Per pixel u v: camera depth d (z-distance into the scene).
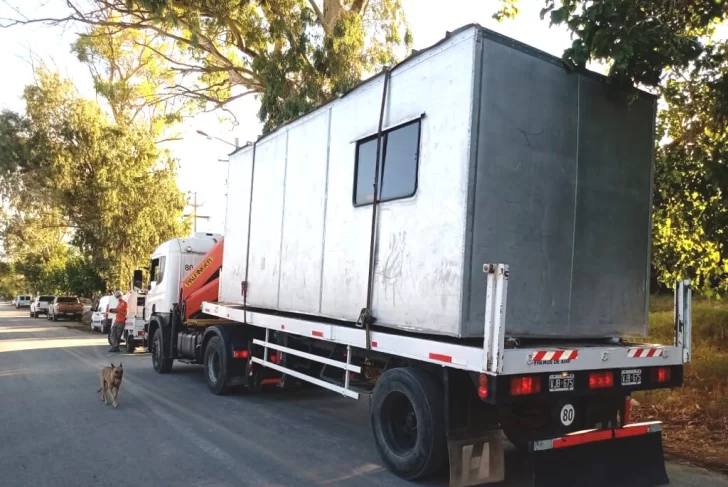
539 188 5.02
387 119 5.73
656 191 7.42
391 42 17.11
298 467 5.66
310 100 14.59
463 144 4.70
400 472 5.28
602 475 4.86
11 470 5.50
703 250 7.94
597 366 4.80
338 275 6.42
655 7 5.64
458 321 4.59
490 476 4.96
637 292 5.66
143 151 29.03
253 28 16.64
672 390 8.80
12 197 28.84
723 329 13.09
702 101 7.08
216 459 5.87
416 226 5.20
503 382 4.31
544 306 5.00
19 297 76.94
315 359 6.96
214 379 9.52
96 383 10.72
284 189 7.87
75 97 28.73
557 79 5.19
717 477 5.43
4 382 10.86
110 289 29.30
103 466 5.62
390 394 5.47
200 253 12.56
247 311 8.59
